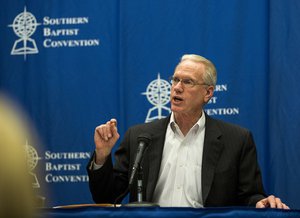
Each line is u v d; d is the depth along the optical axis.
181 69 4.36
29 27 6.13
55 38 6.07
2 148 0.71
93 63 5.99
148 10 5.86
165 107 5.79
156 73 5.82
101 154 3.89
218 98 5.64
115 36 5.97
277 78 5.43
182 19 5.79
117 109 5.91
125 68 5.87
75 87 6.01
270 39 5.50
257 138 5.52
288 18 5.45
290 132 5.38
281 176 5.39
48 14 6.09
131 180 3.28
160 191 4.14
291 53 5.41
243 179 4.16
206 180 4.05
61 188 5.96
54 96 6.04
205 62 4.43
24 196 0.72
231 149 4.21
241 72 5.61
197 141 4.27
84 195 5.92
